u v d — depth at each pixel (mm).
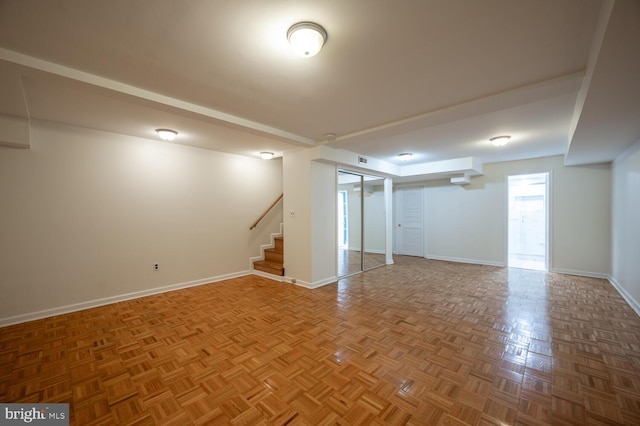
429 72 1948
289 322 2883
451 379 1902
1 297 2861
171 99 2348
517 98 2271
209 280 4551
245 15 1360
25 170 3000
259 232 5320
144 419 1560
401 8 1315
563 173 4879
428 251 6695
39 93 2369
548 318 2947
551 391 1771
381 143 4008
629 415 1560
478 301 3510
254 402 1689
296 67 1870
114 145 3600
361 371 2002
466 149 4398
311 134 3533
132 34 1508
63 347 2385
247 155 5035
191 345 2404
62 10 1310
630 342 2406
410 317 2998
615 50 1381
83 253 3357
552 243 5012
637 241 3180
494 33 1514
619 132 2803
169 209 4105
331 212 4527
